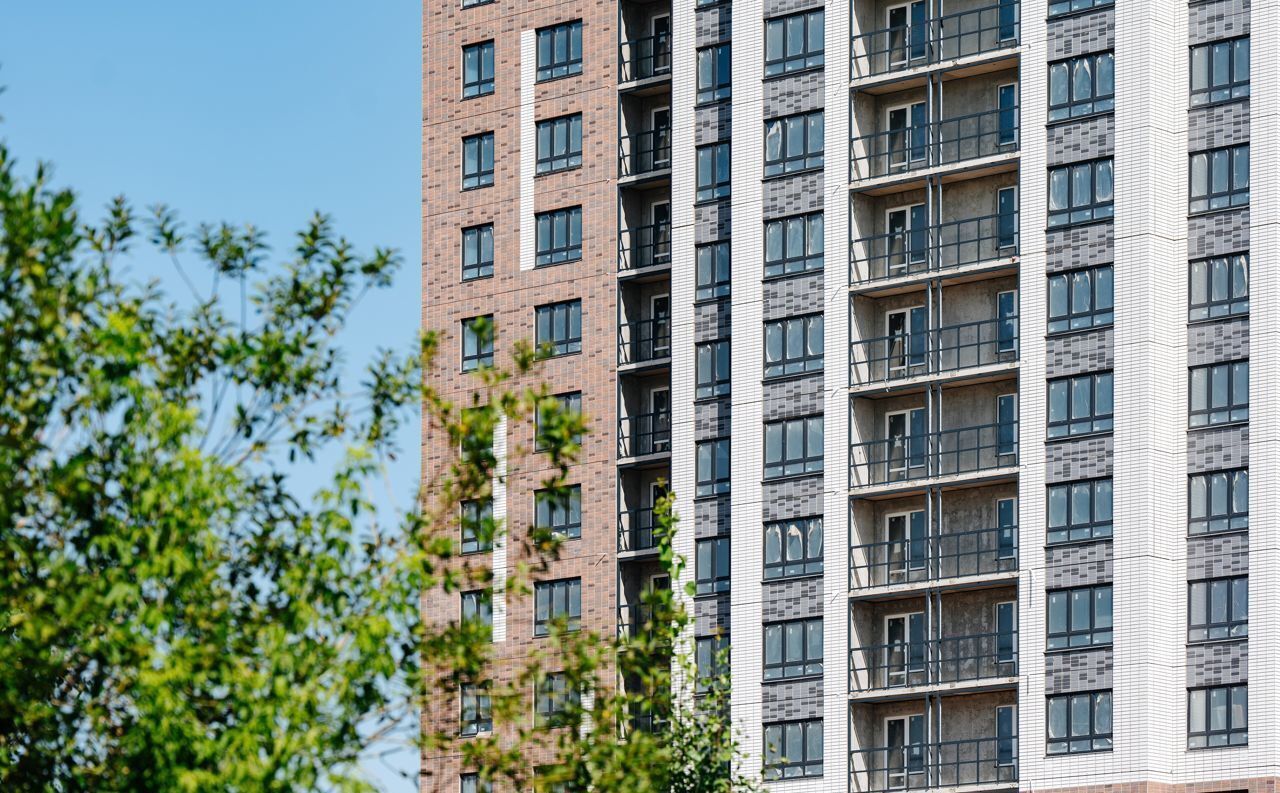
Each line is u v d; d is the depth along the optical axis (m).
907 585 88.56
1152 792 83.81
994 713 87.88
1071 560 86.31
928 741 87.44
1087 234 87.75
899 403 91.06
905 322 91.38
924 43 91.94
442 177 101.62
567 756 42.69
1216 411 85.75
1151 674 84.38
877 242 91.88
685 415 94.44
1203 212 86.94
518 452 42.38
